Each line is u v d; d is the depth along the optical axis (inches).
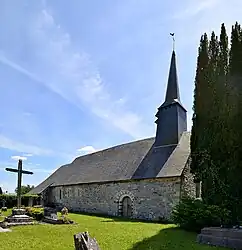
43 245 351.9
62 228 526.6
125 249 327.6
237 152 434.6
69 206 1074.7
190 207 487.8
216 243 354.0
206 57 523.2
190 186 729.0
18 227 543.5
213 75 493.0
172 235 434.6
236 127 441.4
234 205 433.7
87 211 976.3
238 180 430.9
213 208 442.3
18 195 665.6
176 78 932.6
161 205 737.0
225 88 469.1
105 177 937.5
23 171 679.1
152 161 842.8
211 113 483.8
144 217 772.6
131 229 512.4
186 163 727.1
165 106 898.1
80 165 1222.3
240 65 460.4
